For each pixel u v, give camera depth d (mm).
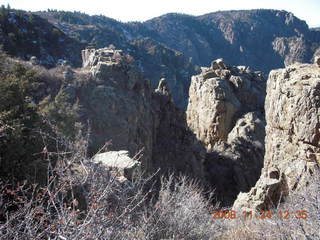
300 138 10023
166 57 113812
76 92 22969
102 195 3203
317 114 9586
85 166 4012
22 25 55625
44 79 22047
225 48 193250
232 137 35875
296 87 10617
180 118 33375
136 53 105625
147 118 27219
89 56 30047
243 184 30234
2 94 7812
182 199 5125
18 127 6879
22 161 7016
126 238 3338
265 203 9492
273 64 168875
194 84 42938
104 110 23344
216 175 31141
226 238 5414
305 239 3734
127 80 26250
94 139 20828
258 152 33625
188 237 4609
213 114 37656
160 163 28016
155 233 4160
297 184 9000
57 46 59250
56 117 13945
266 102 12953
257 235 4906
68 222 2875
